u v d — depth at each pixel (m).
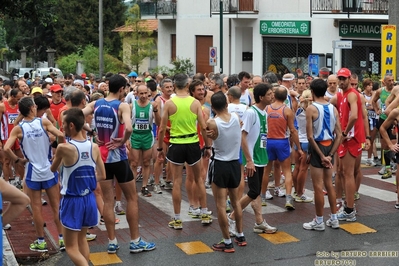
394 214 12.20
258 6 37.00
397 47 21.53
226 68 39.59
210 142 11.55
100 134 9.86
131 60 43.69
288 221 11.80
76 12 61.16
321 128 10.84
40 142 10.18
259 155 10.74
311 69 31.39
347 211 11.70
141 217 12.27
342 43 25.56
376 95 16.23
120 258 9.93
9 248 10.18
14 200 5.55
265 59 37.41
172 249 10.34
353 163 11.65
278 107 12.34
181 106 11.23
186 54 42.22
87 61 48.75
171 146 11.31
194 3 41.31
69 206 8.51
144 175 13.98
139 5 46.41
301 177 13.05
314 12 33.38
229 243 10.14
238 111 11.79
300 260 9.71
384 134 12.23
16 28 70.25
